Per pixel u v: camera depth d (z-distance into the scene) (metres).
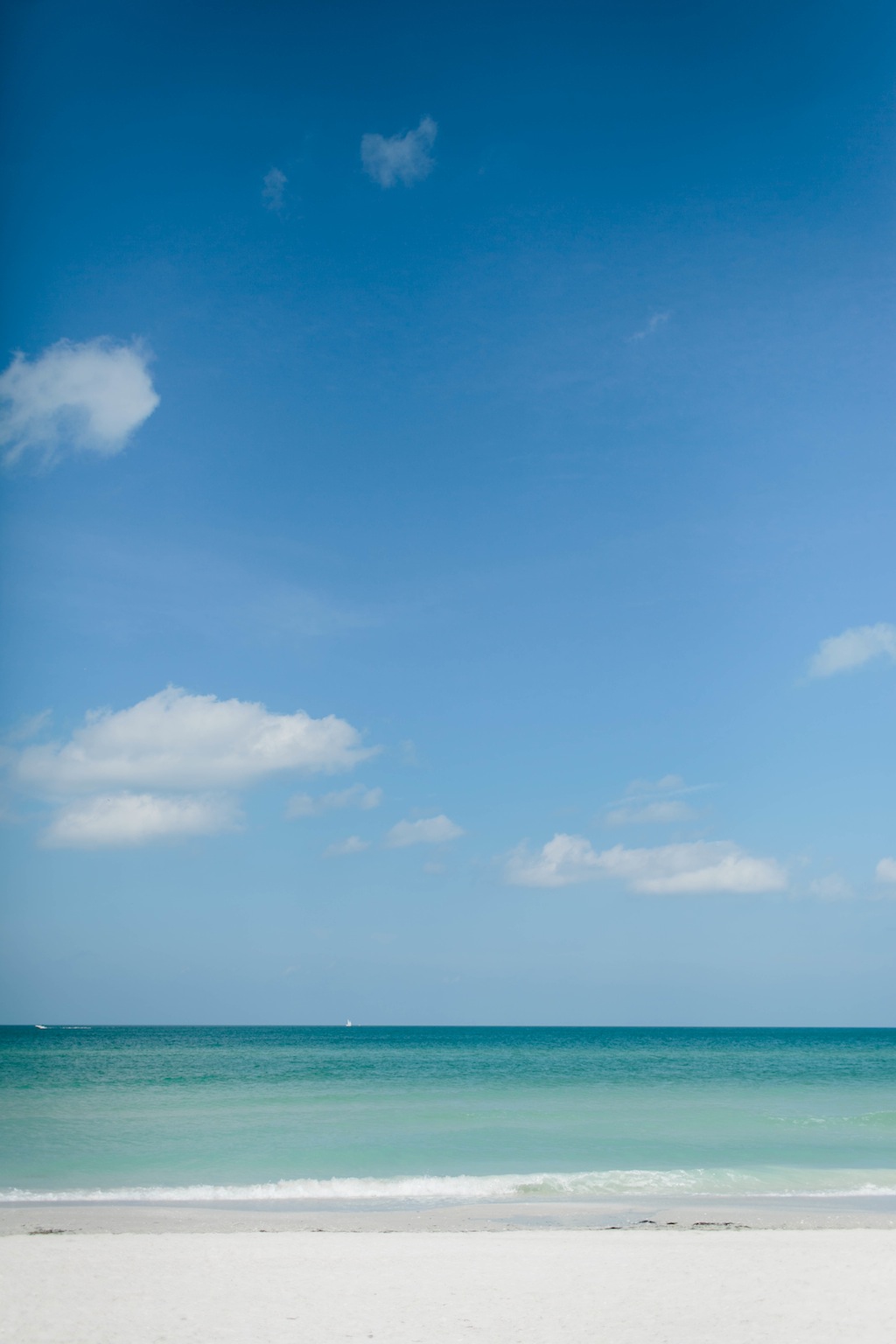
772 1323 10.87
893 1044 165.25
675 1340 10.08
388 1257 14.86
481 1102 44.06
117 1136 32.25
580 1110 41.00
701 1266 14.27
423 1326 10.70
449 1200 22.83
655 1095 49.09
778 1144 31.81
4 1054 97.06
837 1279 13.34
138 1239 16.44
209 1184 24.92
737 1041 182.75
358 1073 67.50
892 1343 10.04
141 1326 10.59
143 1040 149.75
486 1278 13.37
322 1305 11.69
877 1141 32.72
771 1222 19.59
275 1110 40.00
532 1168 27.44
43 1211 20.56
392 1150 29.86
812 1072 73.38
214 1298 12.02
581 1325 10.77
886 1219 20.12
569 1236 17.39
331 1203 22.25
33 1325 10.62
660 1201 22.58
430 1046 133.50
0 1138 31.78
